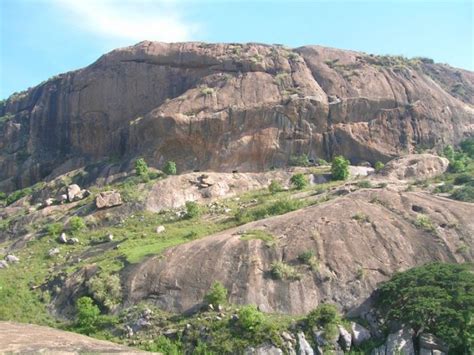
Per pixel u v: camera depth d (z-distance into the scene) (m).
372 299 28.17
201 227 40.06
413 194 36.91
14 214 52.81
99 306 30.22
